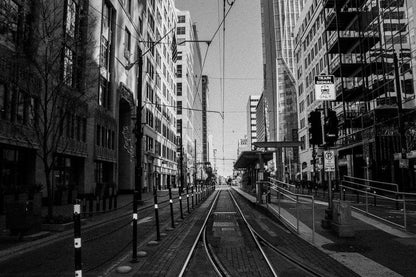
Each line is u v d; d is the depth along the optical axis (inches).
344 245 408.2
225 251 393.7
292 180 2785.4
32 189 844.0
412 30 1365.7
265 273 299.7
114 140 1659.7
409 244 410.9
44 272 306.2
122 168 1987.0
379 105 1583.4
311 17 2591.0
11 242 454.3
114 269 313.4
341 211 463.8
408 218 631.8
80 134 1256.2
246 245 429.1
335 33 2063.2
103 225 653.3
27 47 637.9
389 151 1476.4
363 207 824.9
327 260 340.2
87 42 690.8
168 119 3275.1
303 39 2837.1
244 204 1172.5
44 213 785.6
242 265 329.1
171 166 3444.9
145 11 2303.2
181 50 4350.4
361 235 474.3
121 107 1978.3
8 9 629.0
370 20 1674.5
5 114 813.9
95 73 902.4
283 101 4697.3
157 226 464.8
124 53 1820.9
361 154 1791.3
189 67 4667.8
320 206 874.8
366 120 1673.2
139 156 1096.2
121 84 1752.0
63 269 317.1
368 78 1722.4
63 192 1072.2
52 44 628.1
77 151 1210.6
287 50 4808.1
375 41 1630.2
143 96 2231.8
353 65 1781.5
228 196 1792.6
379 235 472.7
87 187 1316.4
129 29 1924.2
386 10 1540.4
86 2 888.3
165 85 3107.8
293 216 664.4
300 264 323.9
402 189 1391.5
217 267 320.8
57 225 561.6
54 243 460.1
